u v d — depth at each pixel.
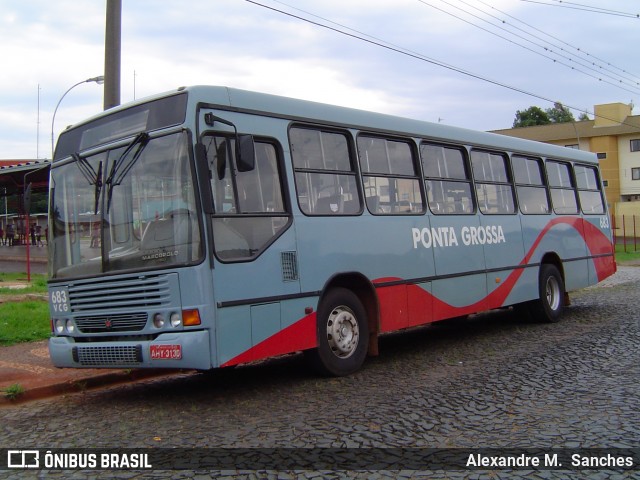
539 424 6.12
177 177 6.93
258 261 7.32
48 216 8.07
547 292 12.93
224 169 7.14
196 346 6.62
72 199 7.82
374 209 9.07
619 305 15.45
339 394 7.47
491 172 11.76
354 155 8.90
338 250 8.38
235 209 7.18
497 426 6.08
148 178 7.14
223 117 7.29
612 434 5.80
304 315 7.84
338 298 8.40
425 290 9.74
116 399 7.81
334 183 8.53
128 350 6.97
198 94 7.09
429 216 10.02
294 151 8.07
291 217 7.81
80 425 6.63
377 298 8.88
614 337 10.81
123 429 6.38
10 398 7.71
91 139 7.83
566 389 7.42
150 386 8.57
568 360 9.05
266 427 6.22
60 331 7.74
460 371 8.57
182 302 6.73
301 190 8.05
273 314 7.43
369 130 9.17
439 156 10.55
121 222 7.27
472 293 10.74
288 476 4.92
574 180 14.52
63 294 7.69
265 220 7.50
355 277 8.70
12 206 33.88
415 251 9.63
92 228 7.51
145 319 6.95
